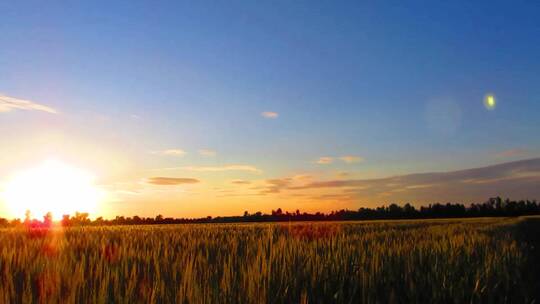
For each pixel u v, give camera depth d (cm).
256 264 667
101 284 577
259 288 572
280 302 574
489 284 835
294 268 709
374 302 618
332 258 820
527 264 1333
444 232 2286
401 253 1002
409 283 734
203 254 1008
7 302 516
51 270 671
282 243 932
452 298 717
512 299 820
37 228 1991
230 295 549
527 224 4975
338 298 614
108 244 1142
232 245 1148
